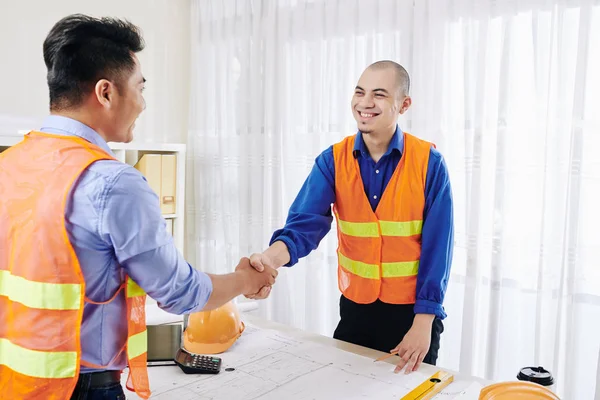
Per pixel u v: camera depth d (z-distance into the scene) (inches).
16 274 35.0
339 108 106.1
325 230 70.8
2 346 36.6
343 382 51.4
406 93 66.1
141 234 35.1
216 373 53.1
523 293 87.2
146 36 130.6
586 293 81.7
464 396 49.2
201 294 40.8
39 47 115.0
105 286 35.9
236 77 127.1
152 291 37.1
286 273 118.6
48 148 35.9
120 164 35.4
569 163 80.7
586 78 78.8
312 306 111.4
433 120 93.4
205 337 58.5
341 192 68.9
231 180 130.0
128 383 50.7
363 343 71.6
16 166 36.5
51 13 116.1
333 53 107.3
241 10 124.4
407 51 95.7
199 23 134.3
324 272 111.2
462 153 92.1
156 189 121.8
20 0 111.6
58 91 36.7
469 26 89.0
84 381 36.4
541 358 84.9
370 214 67.4
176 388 49.6
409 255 66.9
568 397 81.4
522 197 86.6
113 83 37.2
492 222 88.7
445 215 64.2
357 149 67.9
